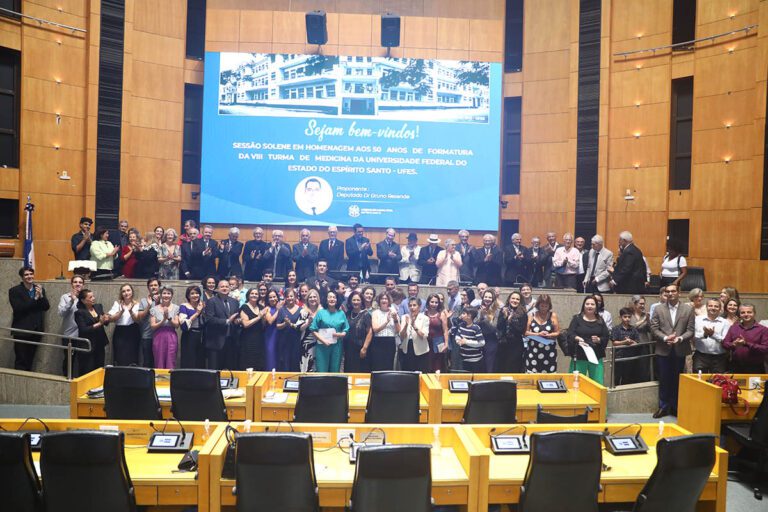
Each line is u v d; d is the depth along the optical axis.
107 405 6.77
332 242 12.52
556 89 16.22
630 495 5.16
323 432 5.62
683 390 8.09
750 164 13.46
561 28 16.20
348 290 10.55
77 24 15.11
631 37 15.30
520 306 9.41
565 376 8.09
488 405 6.62
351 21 16.20
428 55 16.20
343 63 15.70
